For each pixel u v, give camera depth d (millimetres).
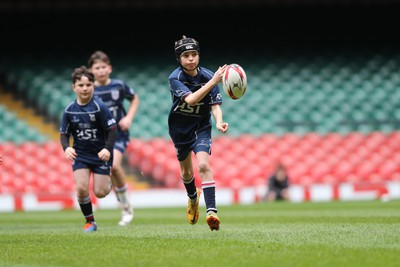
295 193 79062
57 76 105375
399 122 97750
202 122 27719
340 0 105188
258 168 86625
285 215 44875
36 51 110250
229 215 46531
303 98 102938
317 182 87188
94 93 40219
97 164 33781
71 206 73938
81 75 32719
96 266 19719
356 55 113812
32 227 38500
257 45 114188
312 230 29078
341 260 19562
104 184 33938
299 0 105000
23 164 83125
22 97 100812
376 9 114250
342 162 88500
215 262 19734
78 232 32625
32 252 23391
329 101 102750
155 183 85625
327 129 98125
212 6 111438
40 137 92375
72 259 21250
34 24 110375
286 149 88500
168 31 112938
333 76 108688
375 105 102688
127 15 112188
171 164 85750
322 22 114438
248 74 108812
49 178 82562
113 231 32594
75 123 33281
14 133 92688
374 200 73812
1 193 81312
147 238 26906
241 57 113375
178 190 77688
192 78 27141
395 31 115125
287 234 27219
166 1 102062
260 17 114125
